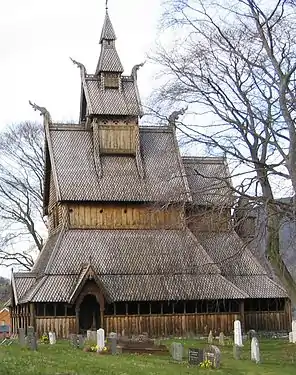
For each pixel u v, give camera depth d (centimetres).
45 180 6444
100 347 3822
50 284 5234
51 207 6303
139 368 3009
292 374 3061
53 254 5456
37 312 5169
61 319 5200
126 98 6191
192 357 3309
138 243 5669
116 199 5803
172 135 6384
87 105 6184
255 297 5512
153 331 5319
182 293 5312
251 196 2947
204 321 5419
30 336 3834
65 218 5750
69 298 5138
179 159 6059
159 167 6091
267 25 2931
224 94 3328
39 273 5581
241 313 5466
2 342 4306
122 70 6228
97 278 5188
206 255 5500
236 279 5616
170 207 4331
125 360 3341
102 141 6122
